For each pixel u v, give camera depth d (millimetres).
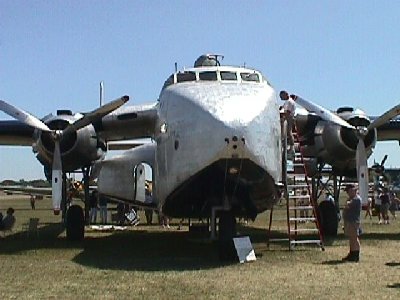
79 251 12391
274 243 13500
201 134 10633
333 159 14734
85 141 13984
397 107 13094
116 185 19734
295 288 7980
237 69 12742
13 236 16141
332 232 15156
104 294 7711
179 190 11602
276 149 11383
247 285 8227
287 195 12516
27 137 15891
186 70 12828
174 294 7668
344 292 7688
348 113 14516
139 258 11234
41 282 8594
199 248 13016
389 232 16891
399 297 7375
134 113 14711
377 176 25016
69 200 15969
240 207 12281
